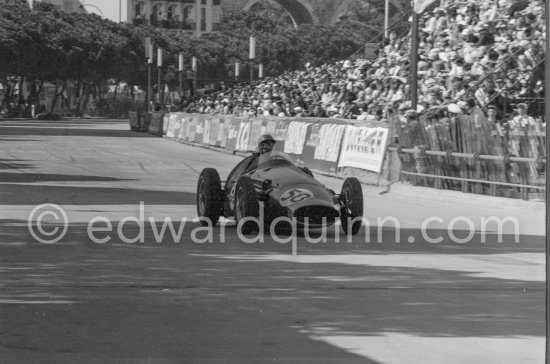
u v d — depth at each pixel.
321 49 116.25
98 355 8.31
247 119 44.44
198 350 8.55
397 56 42.94
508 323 9.86
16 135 61.69
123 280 12.11
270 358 8.30
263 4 152.88
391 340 9.05
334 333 9.30
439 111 30.08
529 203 22.56
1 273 12.51
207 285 11.85
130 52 111.88
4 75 100.81
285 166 17.30
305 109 45.41
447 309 10.55
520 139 23.52
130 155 44.25
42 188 26.56
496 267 13.77
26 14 103.00
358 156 30.97
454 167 25.84
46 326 9.40
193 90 81.88
